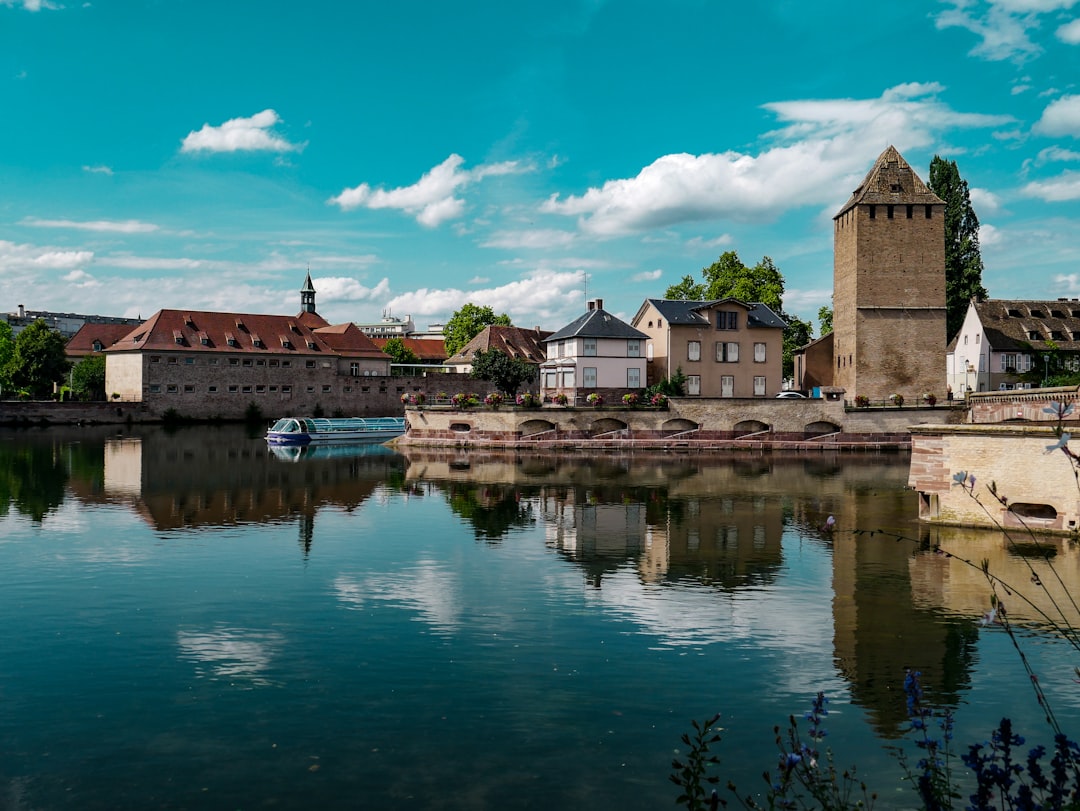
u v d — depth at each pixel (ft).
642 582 68.85
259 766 37.22
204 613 59.72
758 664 49.70
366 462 171.22
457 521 98.07
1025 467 85.71
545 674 48.01
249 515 102.01
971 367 280.10
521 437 207.51
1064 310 277.85
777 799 33.55
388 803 34.19
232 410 326.24
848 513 102.94
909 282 235.40
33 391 310.86
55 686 46.21
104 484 130.62
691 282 314.96
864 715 42.55
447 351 437.99
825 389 242.99
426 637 54.54
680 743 39.40
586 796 34.68
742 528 93.15
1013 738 22.07
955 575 70.44
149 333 313.94
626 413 209.46
